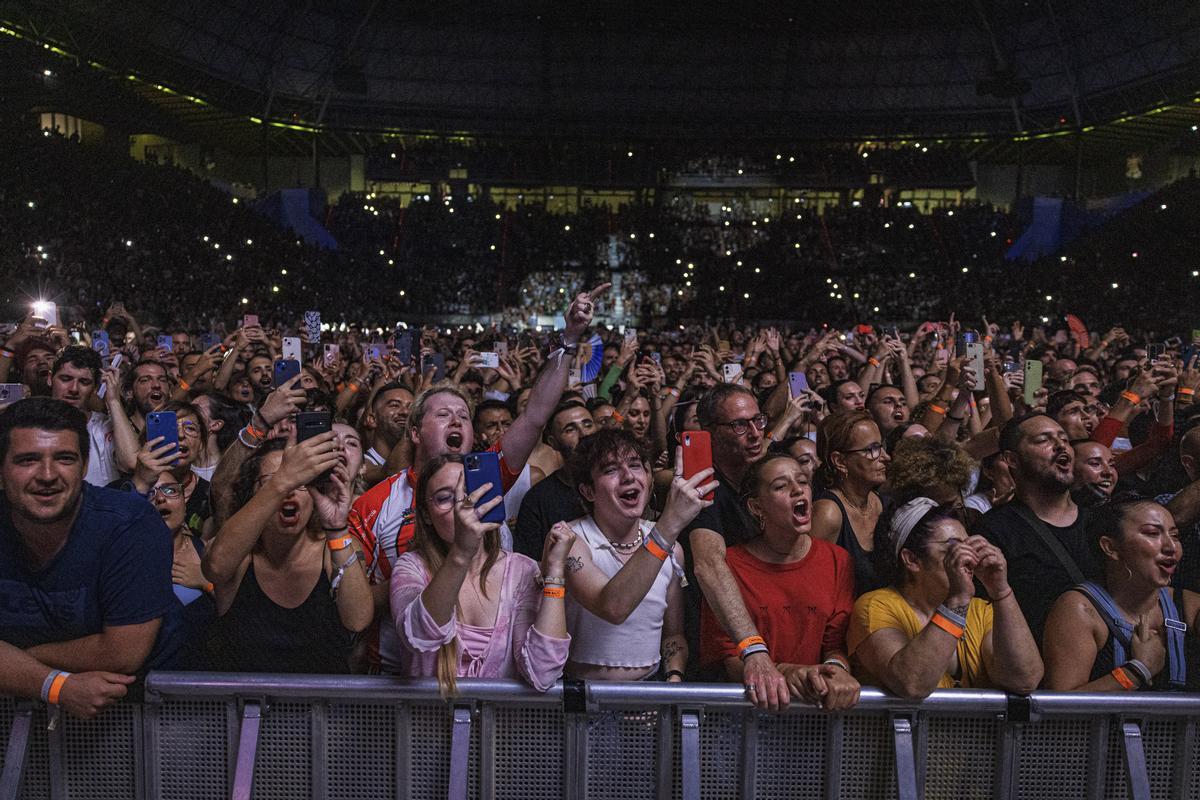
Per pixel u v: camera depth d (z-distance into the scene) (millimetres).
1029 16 43219
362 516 3779
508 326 39000
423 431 3797
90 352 5227
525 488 5031
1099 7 40469
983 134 47406
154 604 2807
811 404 6043
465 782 2752
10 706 2836
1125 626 3137
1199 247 32562
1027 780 2842
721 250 45094
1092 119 43969
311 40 44281
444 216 45938
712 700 2795
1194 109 40531
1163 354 7336
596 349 7281
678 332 29422
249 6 40469
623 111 49375
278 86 45031
